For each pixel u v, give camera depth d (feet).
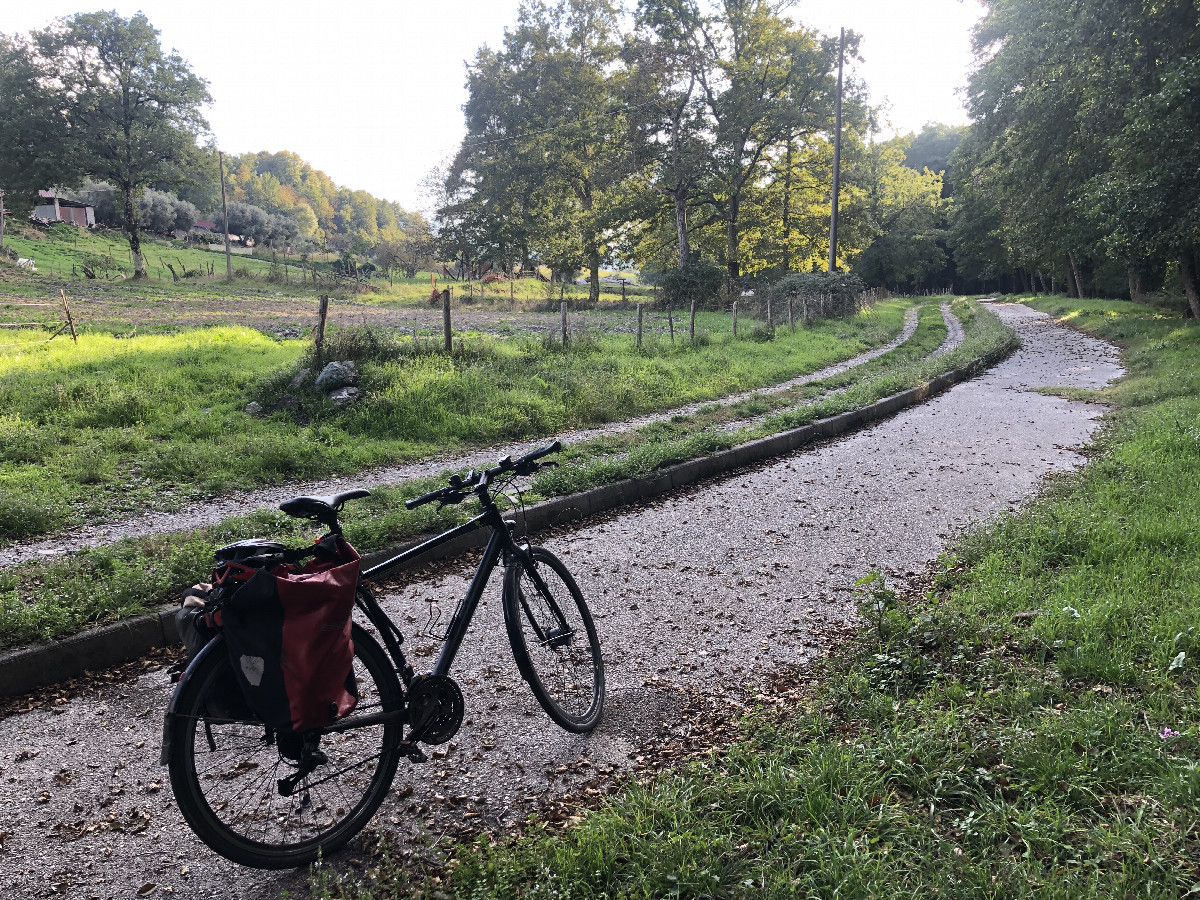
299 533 19.94
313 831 9.21
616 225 145.07
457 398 38.27
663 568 19.01
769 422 35.14
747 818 9.09
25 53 148.46
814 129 134.51
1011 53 91.09
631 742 11.43
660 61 125.08
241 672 7.94
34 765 10.94
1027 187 94.89
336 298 147.23
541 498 23.03
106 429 32.76
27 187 152.35
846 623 15.37
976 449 31.65
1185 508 19.26
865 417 38.60
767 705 12.22
